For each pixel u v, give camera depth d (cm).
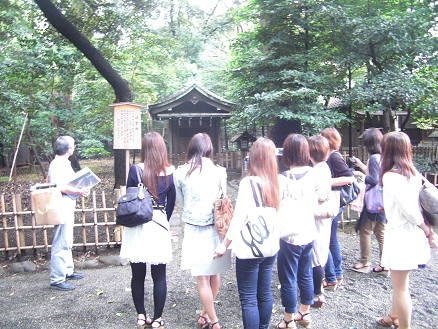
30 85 879
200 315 292
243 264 237
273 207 233
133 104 547
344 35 752
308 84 722
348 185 333
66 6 743
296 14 752
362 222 378
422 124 1167
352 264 412
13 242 523
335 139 332
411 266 235
